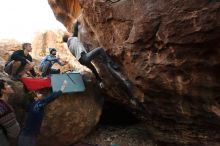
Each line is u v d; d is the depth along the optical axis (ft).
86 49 20.83
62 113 19.79
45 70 22.45
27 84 18.83
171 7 14.08
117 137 23.21
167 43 14.79
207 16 13.23
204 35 13.66
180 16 13.89
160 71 16.16
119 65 18.67
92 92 21.76
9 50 26.50
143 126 25.18
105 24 17.72
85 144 21.62
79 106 20.66
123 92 20.34
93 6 17.79
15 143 17.08
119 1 16.33
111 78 20.01
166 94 17.63
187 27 13.87
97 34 18.89
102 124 26.02
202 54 14.42
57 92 17.25
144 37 15.46
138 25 15.40
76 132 20.94
